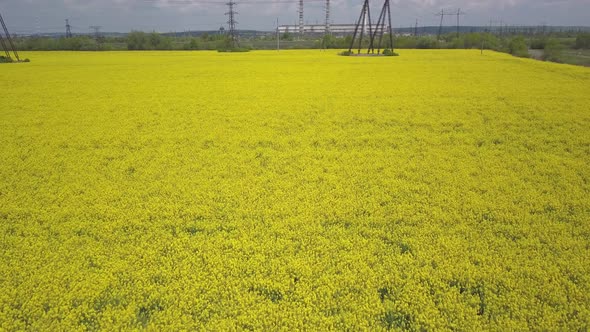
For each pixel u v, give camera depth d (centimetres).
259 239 854
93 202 1045
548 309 638
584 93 2456
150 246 833
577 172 1220
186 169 1275
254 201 1045
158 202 1043
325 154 1409
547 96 2367
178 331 605
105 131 1708
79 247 834
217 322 621
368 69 4016
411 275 726
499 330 601
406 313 641
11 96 2502
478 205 995
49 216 962
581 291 680
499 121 1816
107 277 727
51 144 1530
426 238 852
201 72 3850
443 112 2020
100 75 3597
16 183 1163
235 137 1614
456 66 4231
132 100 2386
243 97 2467
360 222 933
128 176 1224
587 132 1616
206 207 997
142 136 1631
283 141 1555
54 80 3231
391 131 1705
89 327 620
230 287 695
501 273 727
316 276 736
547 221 916
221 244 827
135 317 632
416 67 4169
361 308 641
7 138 1608
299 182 1165
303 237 866
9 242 847
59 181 1193
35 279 721
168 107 2184
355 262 766
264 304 662
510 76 3319
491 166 1275
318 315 637
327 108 2134
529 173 1214
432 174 1216
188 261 774
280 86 2894
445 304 648
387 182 1150
